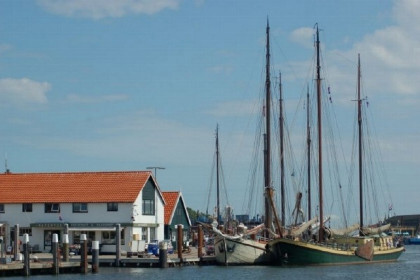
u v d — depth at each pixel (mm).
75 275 69125
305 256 79625
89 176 94312
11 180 95625
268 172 89500
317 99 91188
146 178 92375
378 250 90562
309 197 99375
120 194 90062
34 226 90562
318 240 85938
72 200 90375
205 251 95062
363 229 91562
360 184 101000
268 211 87312
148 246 85688
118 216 89375
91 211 90062
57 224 90000
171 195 106500
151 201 93750
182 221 108000
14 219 91688
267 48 91562
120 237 85125
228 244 79938
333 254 81938
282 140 98000
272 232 82312
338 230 87062
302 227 82875
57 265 69125
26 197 92062
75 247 84500
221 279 67125
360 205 100438
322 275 71750
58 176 95375
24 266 67438
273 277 69125
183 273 72000
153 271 73875
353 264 85125
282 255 79375
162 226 95875
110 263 78312
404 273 76562
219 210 118625
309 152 100500
